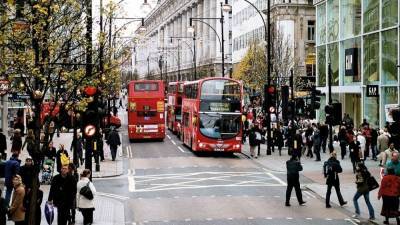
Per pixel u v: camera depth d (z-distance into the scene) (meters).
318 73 56.88
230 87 40.34
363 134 36.19
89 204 18.53
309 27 71.94
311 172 32.03
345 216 20.98
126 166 36.16
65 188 16.75
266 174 32.22
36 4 15.11
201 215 21.30
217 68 107.75
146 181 29.94
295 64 64.69
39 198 15.59
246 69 72.62
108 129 49.12
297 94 62.81
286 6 71.12
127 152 44.19
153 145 49.50
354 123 48.75
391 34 41.03
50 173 28.03
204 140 40.03
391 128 19.62
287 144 44.62
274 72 60.75
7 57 15.49
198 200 24.39
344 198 24.44
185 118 47.84
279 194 25.83
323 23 55.41
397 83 39.97
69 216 17.98
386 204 19.20
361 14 46.25
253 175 31.83
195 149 40.59
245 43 87.75
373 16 44.03
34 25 15.12
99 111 32.44
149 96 51.94
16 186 15.95
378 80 43.09
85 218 18.56
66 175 16.83
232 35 99.62
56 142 47.97
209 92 40.19
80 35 20.45
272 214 21.39
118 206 23.12
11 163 20.08
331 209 22.30
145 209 22.59
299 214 21.38
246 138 54.06
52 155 28.08
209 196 25.38
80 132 35.78
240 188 27.47
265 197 25.08
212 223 19.88
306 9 71.81
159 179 30.56
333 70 52.47
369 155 38.78
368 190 20.39
